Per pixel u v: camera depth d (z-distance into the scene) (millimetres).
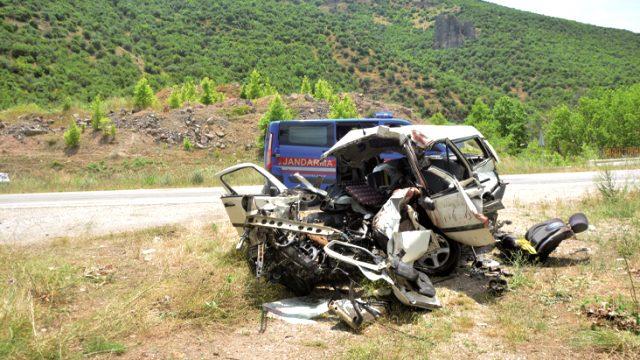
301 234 5891
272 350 4590
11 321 4824
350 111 35312
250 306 5668
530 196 11727
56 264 6840
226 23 136375
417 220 6332
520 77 188000
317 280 5801
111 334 4852
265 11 157125
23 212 11320
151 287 5953
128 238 8344
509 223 7660
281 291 6066
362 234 6199
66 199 13672
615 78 178375
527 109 148625
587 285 5629
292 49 127625
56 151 31281
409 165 6973
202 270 6582
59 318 5250
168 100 37875
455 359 4266
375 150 7309
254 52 119500
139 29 110625
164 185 17797
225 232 8633
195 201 12617
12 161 29609
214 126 34969
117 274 6602
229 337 4918
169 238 8445
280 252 5734
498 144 55562
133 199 13375
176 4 145750
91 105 36500
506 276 6086
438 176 6441
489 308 5324
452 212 6031
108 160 30562
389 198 6324
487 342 4555
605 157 34562
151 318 5246
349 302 5191
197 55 107312
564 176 16469
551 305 5234
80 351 4531
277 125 11828
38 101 61062
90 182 19031
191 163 30891
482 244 5984
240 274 6430
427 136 6398
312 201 7074
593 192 11766
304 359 4383
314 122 11508
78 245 7977
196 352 4578
